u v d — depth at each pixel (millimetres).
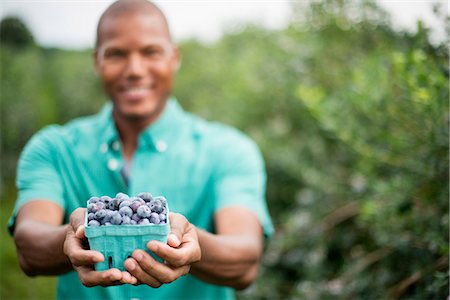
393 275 2096
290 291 2732
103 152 1965
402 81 1911
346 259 2488
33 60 7367
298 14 3271
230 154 2006
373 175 2209
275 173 3287
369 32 2818
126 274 1066
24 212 1768
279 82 3328
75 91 7109
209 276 1522
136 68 1883
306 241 2695
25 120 6270
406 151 1997
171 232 1134
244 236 1687
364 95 2104
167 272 1089
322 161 2943
